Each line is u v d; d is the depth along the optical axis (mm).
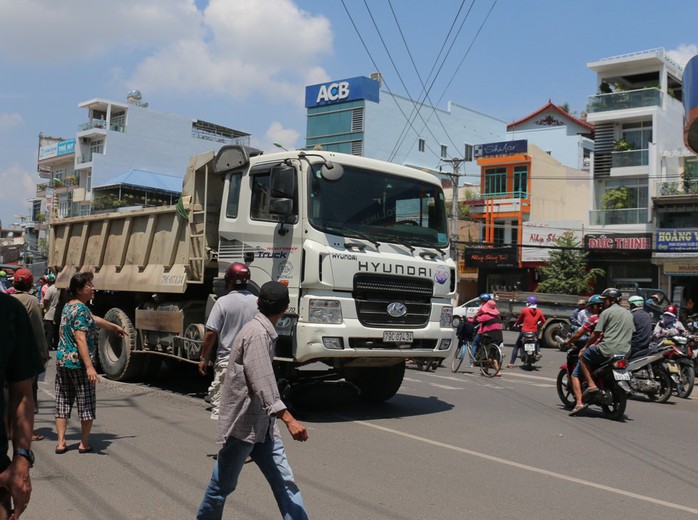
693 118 13859
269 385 4125
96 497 5473
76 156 60094
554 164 44906
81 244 13875
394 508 5336
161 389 11266
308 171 8711
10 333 2883
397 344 9117
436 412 9992
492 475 6434
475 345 15797
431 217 9867
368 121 50094
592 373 10031
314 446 7461
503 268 41781
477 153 44938
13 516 2818
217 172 10055
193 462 6590
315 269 8453
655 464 7094
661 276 34906
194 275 10516
